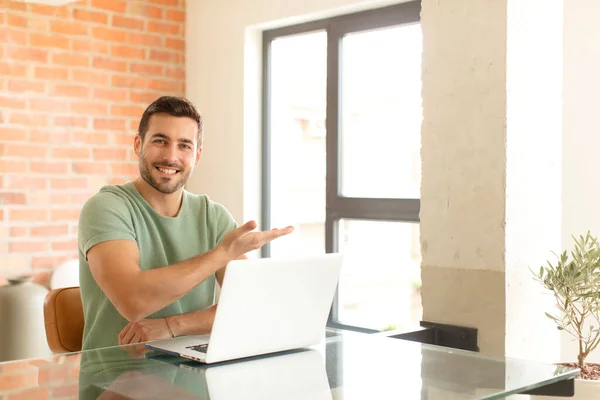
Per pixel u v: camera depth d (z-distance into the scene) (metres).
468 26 2.66
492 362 1.58
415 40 3.71
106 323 2.16
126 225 2.11
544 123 2.73
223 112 4.26
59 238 3.89
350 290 3.98
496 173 2.59
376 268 4.08
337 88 3.84
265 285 1.57
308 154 4.34
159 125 2.21
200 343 1.71
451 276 2.74
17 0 3.72
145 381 1.37
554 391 1.49
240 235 1.89
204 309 2.15
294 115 4.33
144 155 2.22
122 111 4.15
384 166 4.02
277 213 4.29
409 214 3.50
